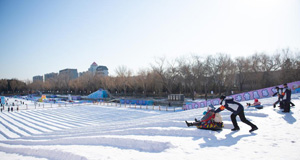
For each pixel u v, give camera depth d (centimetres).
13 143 1440
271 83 5547
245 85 6650
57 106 5562
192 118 1119
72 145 795
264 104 1476
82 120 3216
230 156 479
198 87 6244
